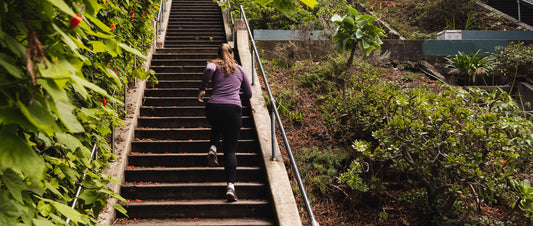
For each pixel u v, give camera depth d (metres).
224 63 4.38
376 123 5.11
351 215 4.60
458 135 4.31
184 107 6.06
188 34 10.73
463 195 4.09
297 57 8.80
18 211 1.25
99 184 2.55
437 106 4.68
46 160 2.12
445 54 9.45
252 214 4.14
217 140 4.29
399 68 8.97
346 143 5.65
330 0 12.64
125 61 4.93
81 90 1.38
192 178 4.61
